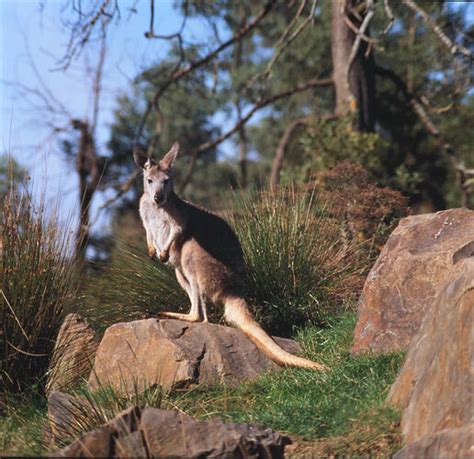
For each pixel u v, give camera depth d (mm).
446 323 8102
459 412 7301
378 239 14852
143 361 10914
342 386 9609
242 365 10992
